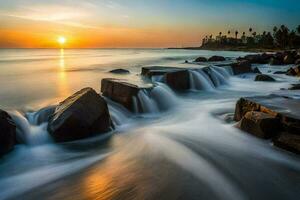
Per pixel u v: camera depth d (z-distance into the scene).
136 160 7.81
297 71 26.77
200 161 7.55
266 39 137.75
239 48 151.50
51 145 9.11
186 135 9.78
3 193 6.29
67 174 7.13
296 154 7.62
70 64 47.78
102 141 9.53
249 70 29.38
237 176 6.70
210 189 6.16
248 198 5.84
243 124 9.38
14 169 7.50
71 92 19.50
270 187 6.24
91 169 7.38
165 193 6.02
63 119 9.25
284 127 8.42
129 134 10.27
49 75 30.16
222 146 8.59
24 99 16.59
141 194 6.00
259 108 9.80
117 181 6.62
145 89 14.45
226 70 26.78
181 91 19.47
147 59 57.19
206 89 20.98
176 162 7.54
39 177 7.01
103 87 14.52
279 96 11.36
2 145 8.12
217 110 13.95
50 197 6.08
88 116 9.52
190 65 27.61
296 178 6.61
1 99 16.52
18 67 41.53
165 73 19.58
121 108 13.10
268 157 7.67
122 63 47.47
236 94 19.09
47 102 15.58
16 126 9.70
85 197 6.00
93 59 65.44
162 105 15.01
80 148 8.91
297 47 112.44
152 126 11.39
